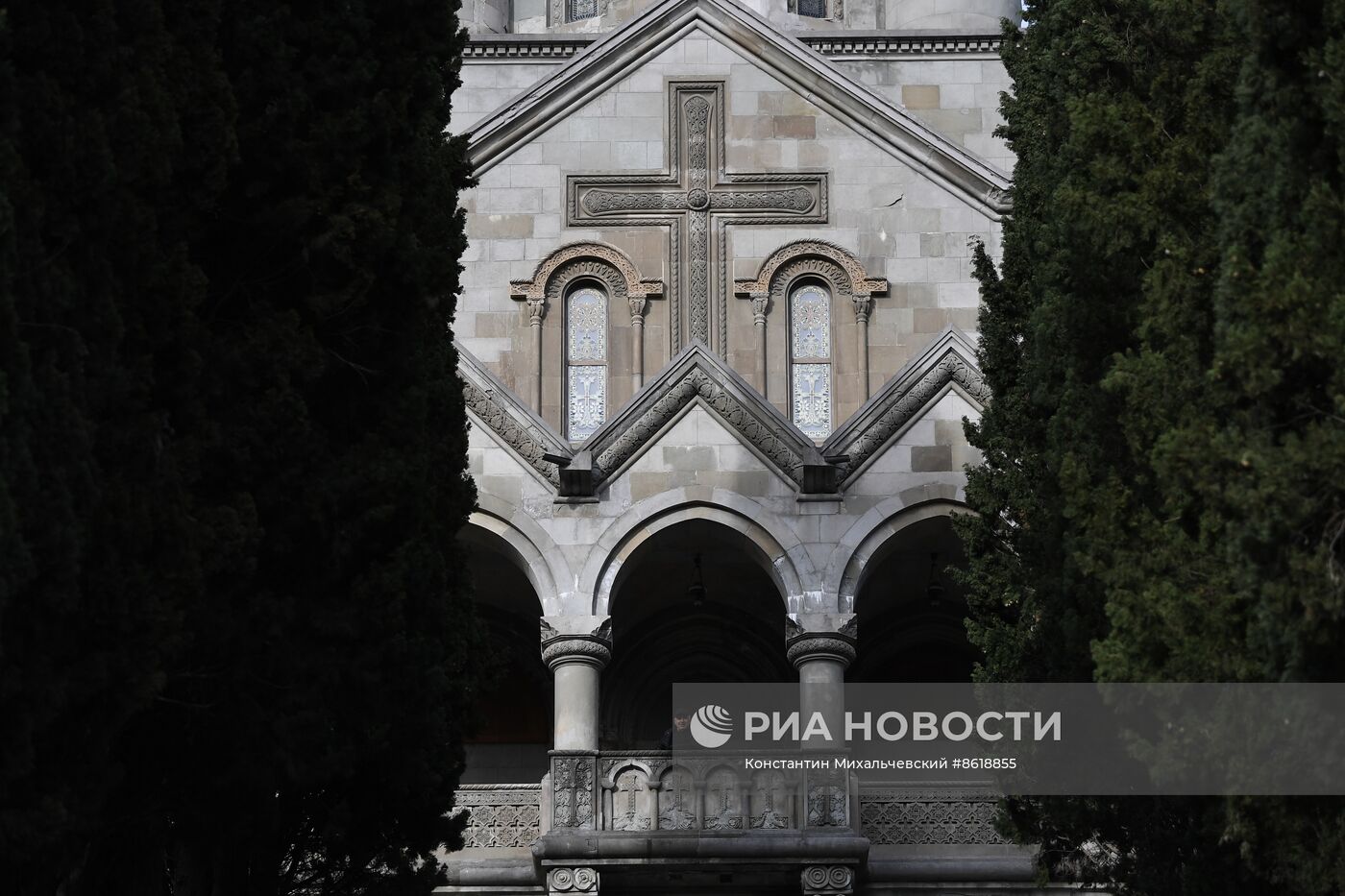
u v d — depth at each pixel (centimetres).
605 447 3788
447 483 2939
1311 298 2145
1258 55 2248
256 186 2520
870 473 3781
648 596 4147
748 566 4038
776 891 3697
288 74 2556
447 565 2931
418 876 2875
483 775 4191
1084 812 2794
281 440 2478
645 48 4256
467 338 4159
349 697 2539
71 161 2217
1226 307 2227
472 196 4209
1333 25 2200
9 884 2250
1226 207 2288
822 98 4238
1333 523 2120
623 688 4209
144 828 2500
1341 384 2136
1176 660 2317
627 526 3753
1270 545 2141
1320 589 2106
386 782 2742
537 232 4197
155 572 2302
